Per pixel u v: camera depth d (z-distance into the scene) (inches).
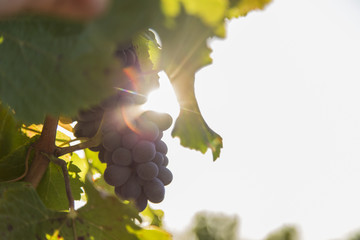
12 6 7.3
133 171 13.8
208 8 9.6
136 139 13.6
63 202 14.3
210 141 14.9
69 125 15.4
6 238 11.6
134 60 12.9
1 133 13.4
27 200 12.2
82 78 10.1
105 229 12.7
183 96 13.2
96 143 13.6
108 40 9.4
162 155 14.2
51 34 10.2
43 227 12.4
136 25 9.4
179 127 13.9
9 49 10.5
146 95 14.0
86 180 12.4
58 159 13.2
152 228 12.6
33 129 13.8
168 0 9.5
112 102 12.9
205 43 10.3
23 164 13.5
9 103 10.6
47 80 10.3
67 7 7.6
